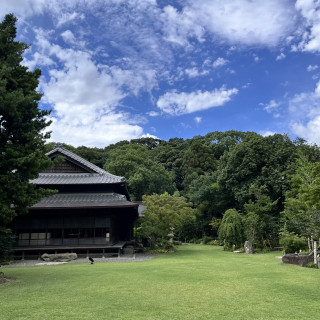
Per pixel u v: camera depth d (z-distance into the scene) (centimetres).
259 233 3077
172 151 7688
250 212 3031
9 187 1255
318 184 1562
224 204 4322
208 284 1112
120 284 1116
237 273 1389
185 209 3067
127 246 3044
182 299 877
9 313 739
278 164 3622
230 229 3058
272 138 4009
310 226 1758
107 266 1753
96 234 2561
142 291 988
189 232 4903
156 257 2439
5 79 1263
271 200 3381
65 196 2689
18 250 2433
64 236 2548
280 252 2842
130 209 2983
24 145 1402
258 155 3769
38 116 1473
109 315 720
